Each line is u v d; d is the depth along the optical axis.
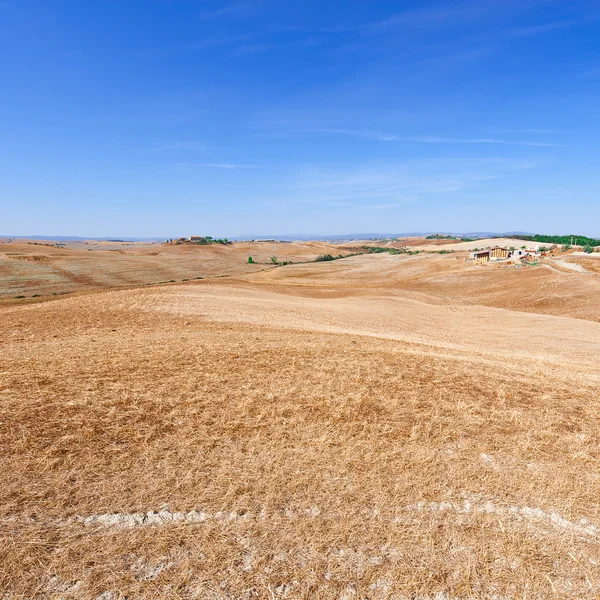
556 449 7.77
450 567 4.97
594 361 22.00
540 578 4.86
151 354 13.30
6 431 7.59
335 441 7.77
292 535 5.40
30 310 27.25
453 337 29.52
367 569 4.90
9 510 5.65
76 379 10.54
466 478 6.71
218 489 6.29
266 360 12.73
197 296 34.56
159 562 4.95
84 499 5.98
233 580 4.72
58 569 4.80
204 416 8.60
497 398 10.17
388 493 6.30
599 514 5.97
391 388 10.48
